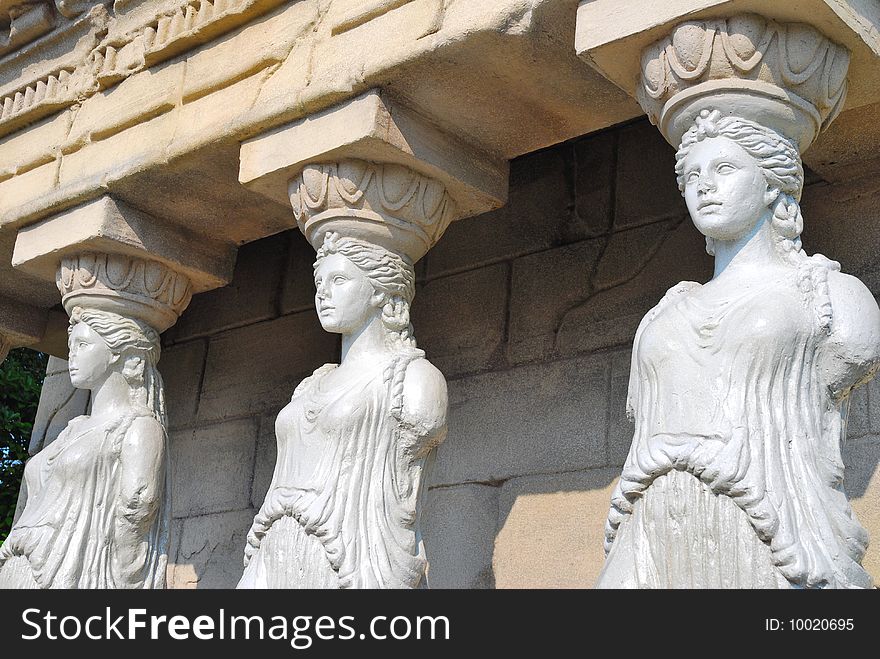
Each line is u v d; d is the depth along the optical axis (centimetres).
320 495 354
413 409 360
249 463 523
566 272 452
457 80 360
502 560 430
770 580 273
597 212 453
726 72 304
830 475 286
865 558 364
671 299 313
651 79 316
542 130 383
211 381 551
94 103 460
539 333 450
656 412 298
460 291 477
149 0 447
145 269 451
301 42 391
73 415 609
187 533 535
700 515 282
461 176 382
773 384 289
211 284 470
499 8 338
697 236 425
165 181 428
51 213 456
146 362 454
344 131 366
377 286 375
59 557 419
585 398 430
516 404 446
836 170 393
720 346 292
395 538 353
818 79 309
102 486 430
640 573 288
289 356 527
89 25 468
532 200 472
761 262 307
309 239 390
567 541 417
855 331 292
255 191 399
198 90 415
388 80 361
